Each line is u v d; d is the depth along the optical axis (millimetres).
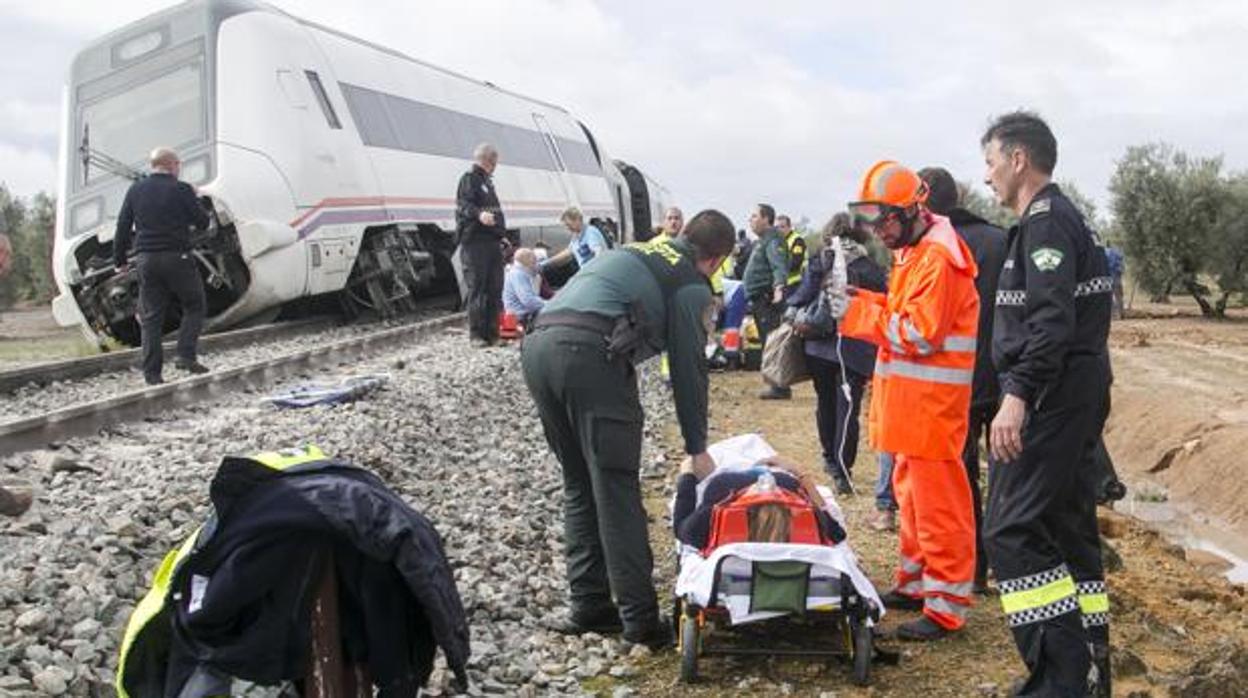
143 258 11273
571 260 15656
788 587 5074
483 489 8562
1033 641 4527
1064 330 4344
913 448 5590
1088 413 4473
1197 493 11789
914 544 6141
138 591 5301
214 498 3219
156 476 7316
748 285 14766
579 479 5719
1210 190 30578
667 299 5410
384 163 18594
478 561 6574
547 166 27688
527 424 11695
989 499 4680
